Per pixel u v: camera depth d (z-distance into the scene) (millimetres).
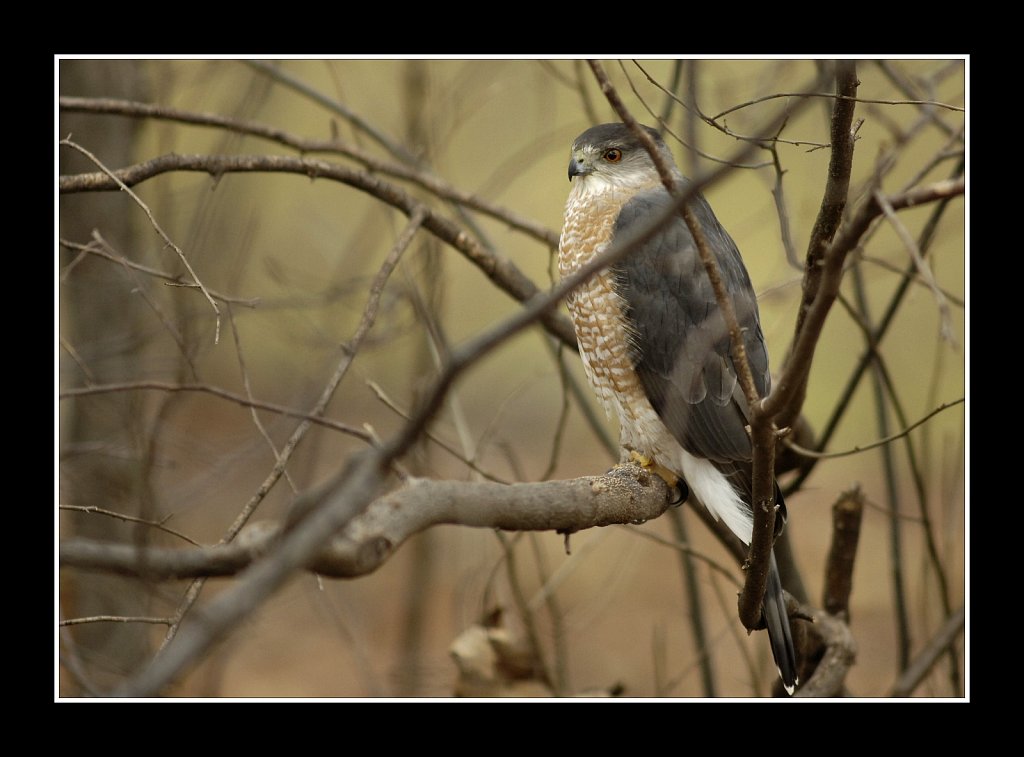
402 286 10234
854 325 15883
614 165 9039
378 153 14242
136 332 11016
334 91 14562
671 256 8469
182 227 12469
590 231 8945
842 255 4480
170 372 11289
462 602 10820
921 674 8664
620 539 15570
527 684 9102
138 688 2867
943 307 4438
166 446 10547
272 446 6613
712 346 8227
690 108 7613
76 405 10805
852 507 8281
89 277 10961
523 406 18906
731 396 8180
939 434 15812
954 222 10383
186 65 12047
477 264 8938
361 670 12359
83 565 3467
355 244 13328
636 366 8547
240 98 12219
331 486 3568
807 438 8703
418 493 4273
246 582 3012
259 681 13211
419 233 10680
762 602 6738
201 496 10344
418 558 12133
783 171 7328
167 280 9375
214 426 15508
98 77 10836
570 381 10305
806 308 6941
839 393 17516
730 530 8453
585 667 13086
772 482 5613
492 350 3387
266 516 13758
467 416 18578
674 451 8625
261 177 15523
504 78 12875
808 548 15750
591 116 9438
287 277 13625
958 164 8180
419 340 11438
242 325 16328
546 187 17719
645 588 14852
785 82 9898
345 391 16141
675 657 13547
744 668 13586
